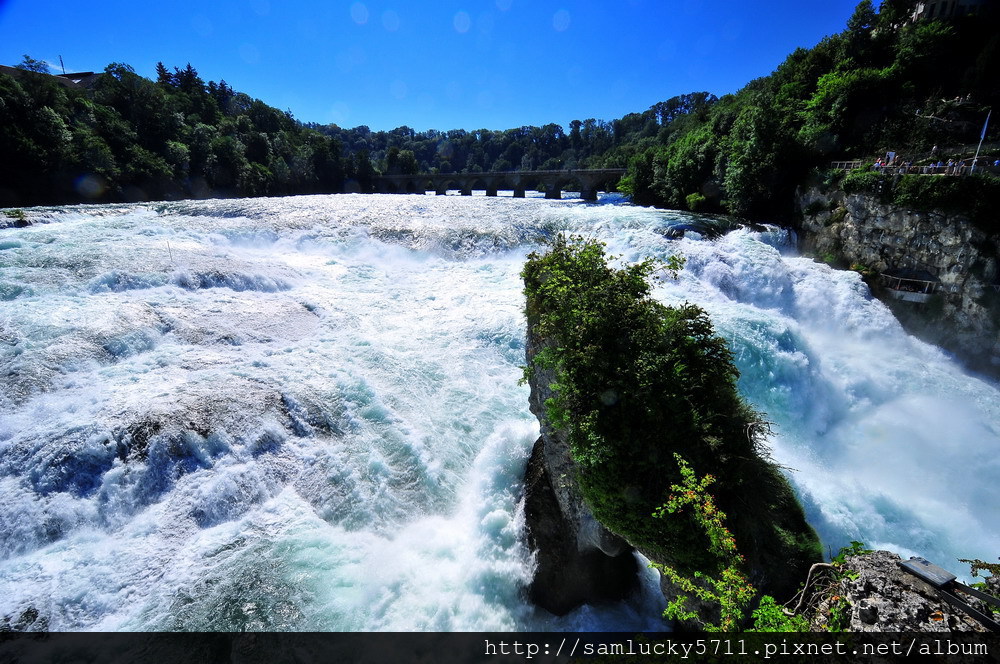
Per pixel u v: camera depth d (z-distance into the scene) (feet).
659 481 30.32
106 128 260.21
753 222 139.95
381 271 111.96
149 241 106.52
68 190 224.74
